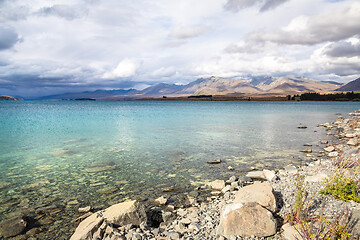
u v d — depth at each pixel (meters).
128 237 6.84
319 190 9.17
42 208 9.62
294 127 37.19
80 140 26.22
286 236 6.29
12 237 7.50
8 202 10.23
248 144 23.39
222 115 66.25
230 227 6.62
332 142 24.02
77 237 6.79
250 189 8.91
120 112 82.56
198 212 8.64
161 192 11.30
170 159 17.70
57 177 13.64
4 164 16.44
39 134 30.78
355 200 7.80
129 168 15.41
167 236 6.87
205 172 14.49
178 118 55.81
